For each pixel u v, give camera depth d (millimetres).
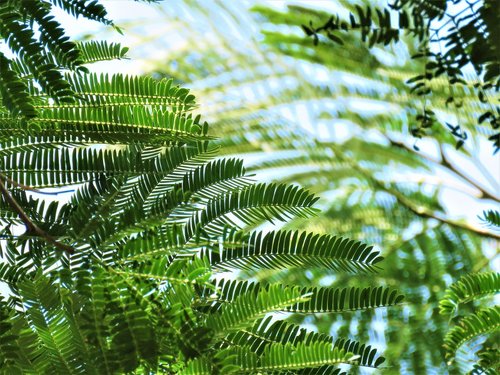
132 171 580
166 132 583
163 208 544
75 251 533
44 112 575
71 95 538
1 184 554
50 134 581
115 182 569
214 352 523
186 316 517
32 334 532
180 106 583
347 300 560
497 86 591
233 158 576
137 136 583
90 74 576
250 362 541
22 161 583
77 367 526
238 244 545
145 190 571
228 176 575
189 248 536
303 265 553
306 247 551
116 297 520
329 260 552
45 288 535
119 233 535
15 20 535
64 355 528
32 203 567
